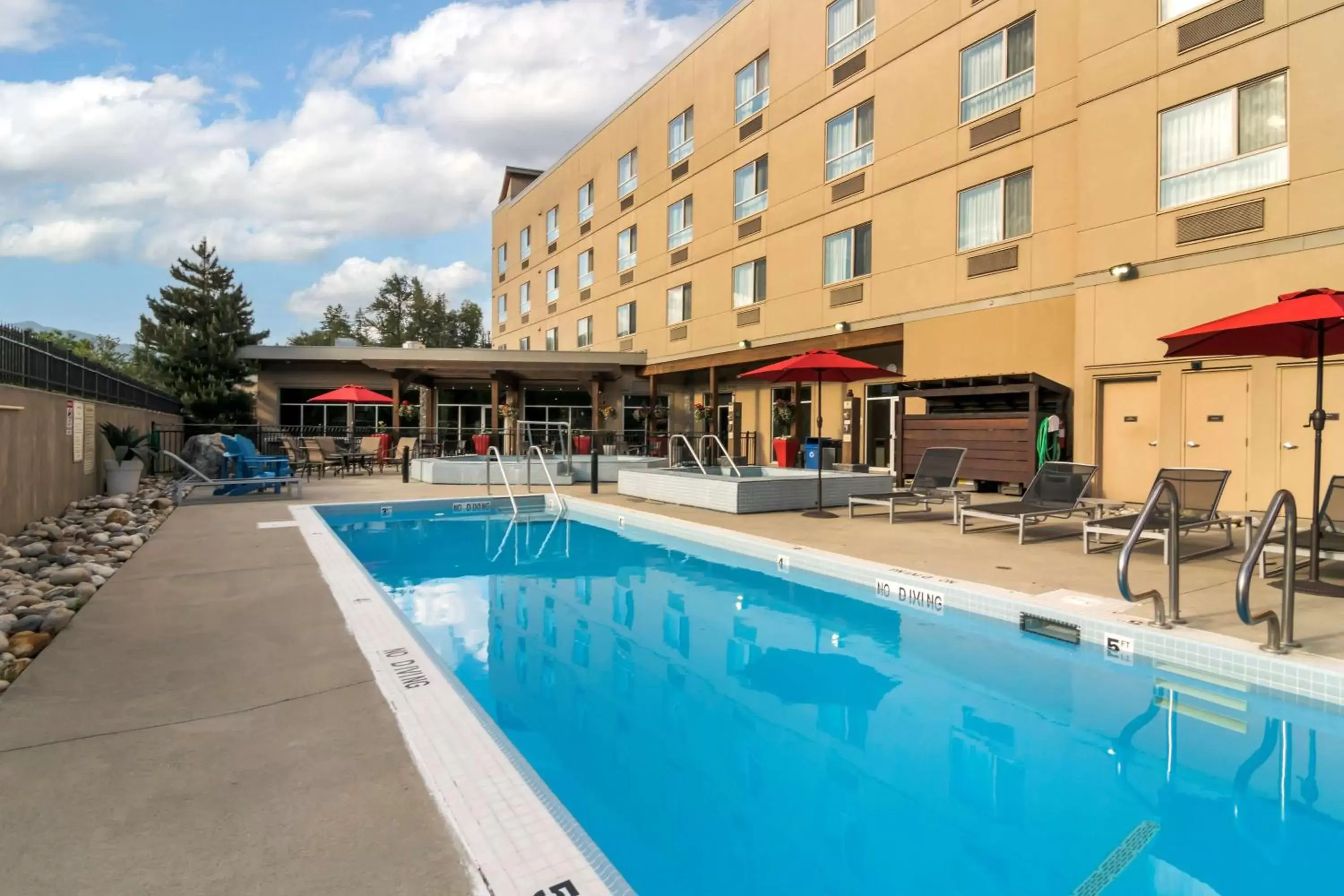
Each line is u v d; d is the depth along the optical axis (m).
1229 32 9.80
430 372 24.39
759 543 7.50
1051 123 12.33
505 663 4.43
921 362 14.67
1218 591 5.25
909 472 13.59
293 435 23.03
